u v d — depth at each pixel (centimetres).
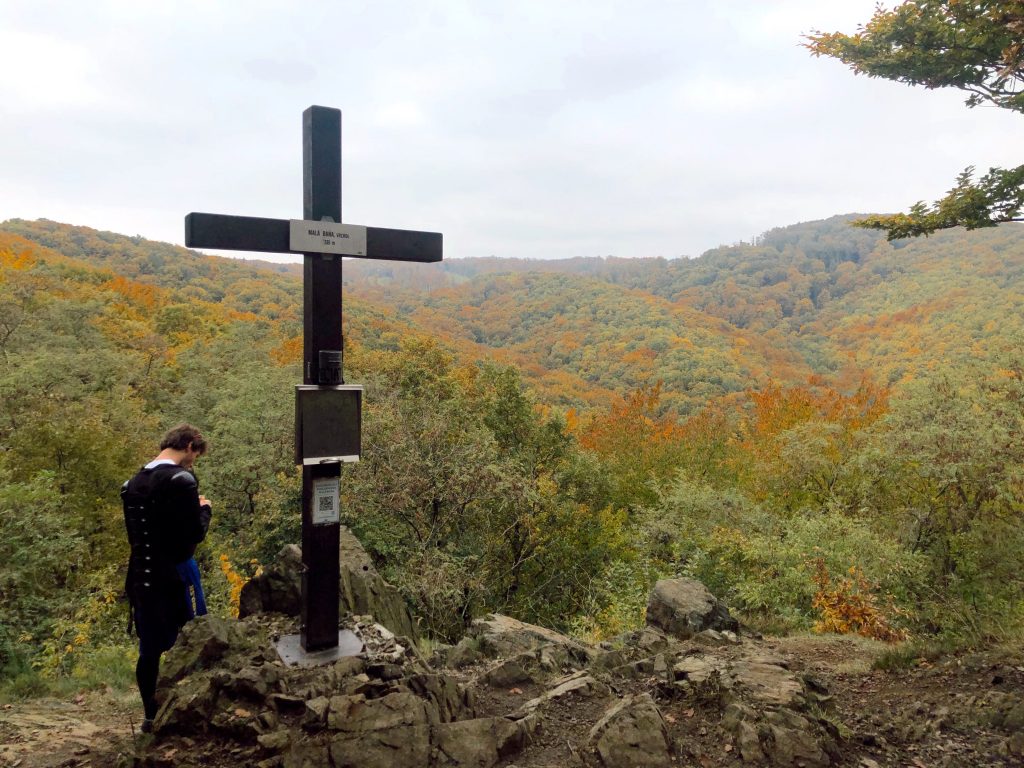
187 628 350
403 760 284
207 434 2788
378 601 589
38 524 1053
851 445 1842
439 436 1714
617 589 1387
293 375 3012
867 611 912
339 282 361
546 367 12281
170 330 6731
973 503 1443
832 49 799
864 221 771
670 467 2950
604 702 374
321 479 359
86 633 800
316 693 315
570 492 2294
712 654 475
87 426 1722
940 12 709
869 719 373
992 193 670
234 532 2155
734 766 305
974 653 478
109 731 378
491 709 371
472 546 1780
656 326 13725
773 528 1532
